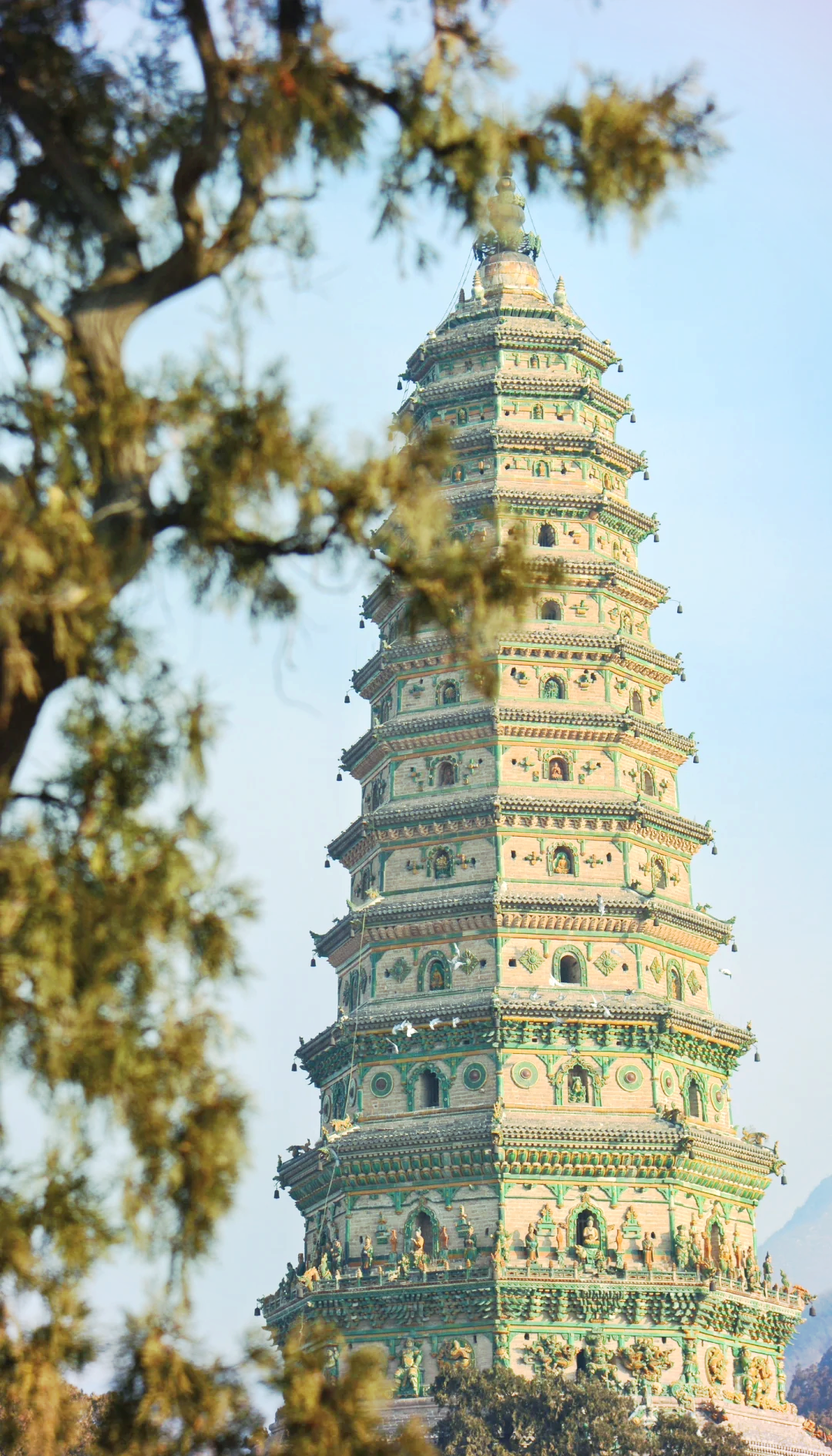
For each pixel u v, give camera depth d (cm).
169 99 2934
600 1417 9731
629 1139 10656
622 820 11488
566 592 12106
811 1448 10850
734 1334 10819
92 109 2864
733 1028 11538
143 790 2591
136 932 2450
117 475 2639
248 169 2703
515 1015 10781
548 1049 10900
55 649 2500
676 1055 11150
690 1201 10875
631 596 12344
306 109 2711
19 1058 2381
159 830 2547
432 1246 10631
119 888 2473
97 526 2595
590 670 11919
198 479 2662
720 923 11775
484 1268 10356
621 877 11388
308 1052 11731
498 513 3133
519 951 11056
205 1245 2508
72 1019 2381
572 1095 10856
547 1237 10512
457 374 12838
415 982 11181
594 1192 10675
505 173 2912
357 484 2775
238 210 2766
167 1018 2495
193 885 2531
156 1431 2675
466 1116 10706
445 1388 9969
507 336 12719
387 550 2936
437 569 2941
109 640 2575
